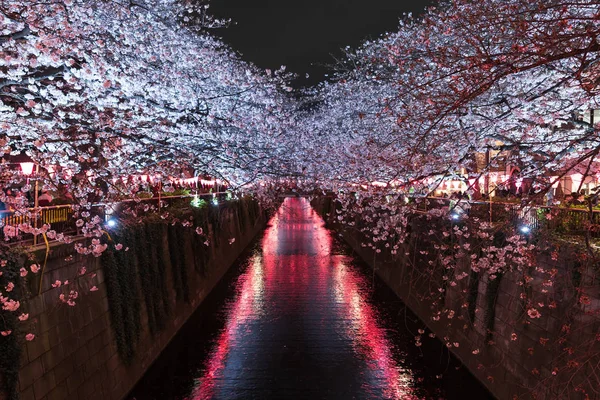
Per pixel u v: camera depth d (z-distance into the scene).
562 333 10.25
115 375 13.34
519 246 10.91
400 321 21.19
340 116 24.75
